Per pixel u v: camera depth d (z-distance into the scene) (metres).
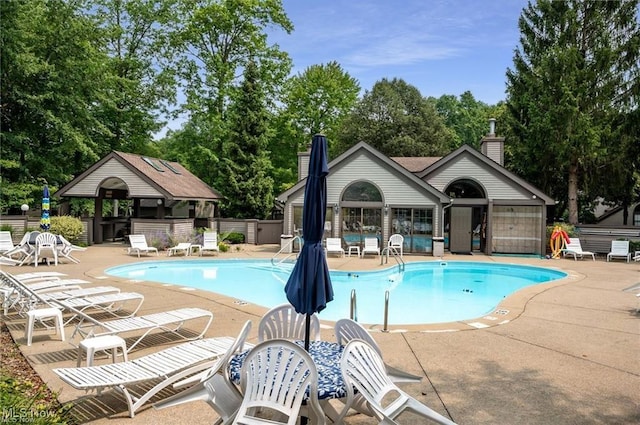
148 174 22.17
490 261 19.66
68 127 23.92
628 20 25.00
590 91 24.73
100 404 4.69
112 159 22.20
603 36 24.75
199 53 32.94
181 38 31.56
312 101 37.91
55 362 5.89
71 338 6.80
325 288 4.00
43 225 16.72
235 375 3.87
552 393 5.16
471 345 6.95
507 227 22.89
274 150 34.75
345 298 13.16
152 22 31.48
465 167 22.84
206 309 9.14
